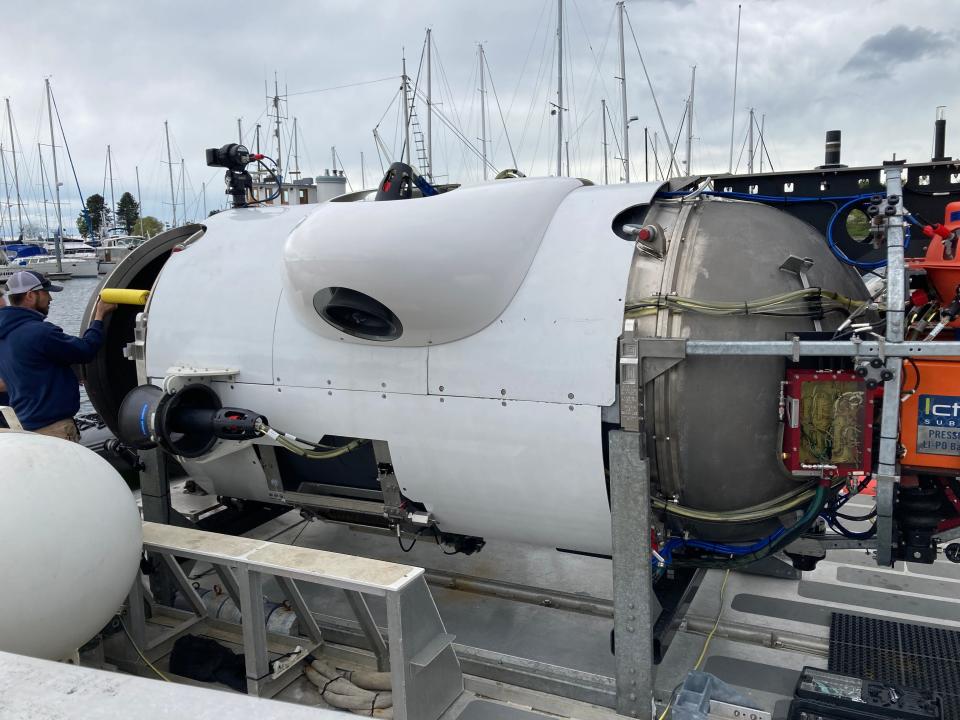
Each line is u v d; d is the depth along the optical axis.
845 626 2.88
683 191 2.54
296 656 2.67
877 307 2.28
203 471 3.38
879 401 2.17
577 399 2.30
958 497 2.33
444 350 2.54
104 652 2.83
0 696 1.58
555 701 2.44
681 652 2.78
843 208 2.60
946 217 2.48
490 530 2.77
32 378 3.43
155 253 3.64
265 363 2.94
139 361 3.32
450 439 2.56
